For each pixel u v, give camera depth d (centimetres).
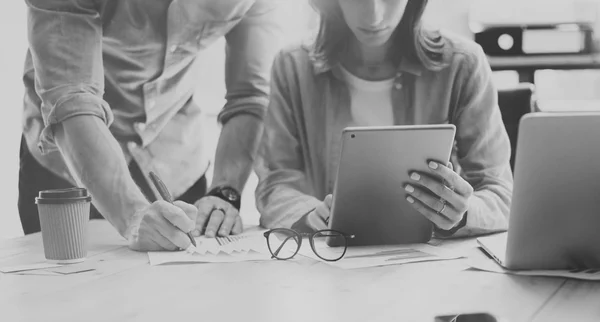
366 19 219
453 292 111
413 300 106
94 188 195
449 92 224
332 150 230
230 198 224
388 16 220
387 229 156
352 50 227
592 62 265
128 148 235
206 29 232
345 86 229
